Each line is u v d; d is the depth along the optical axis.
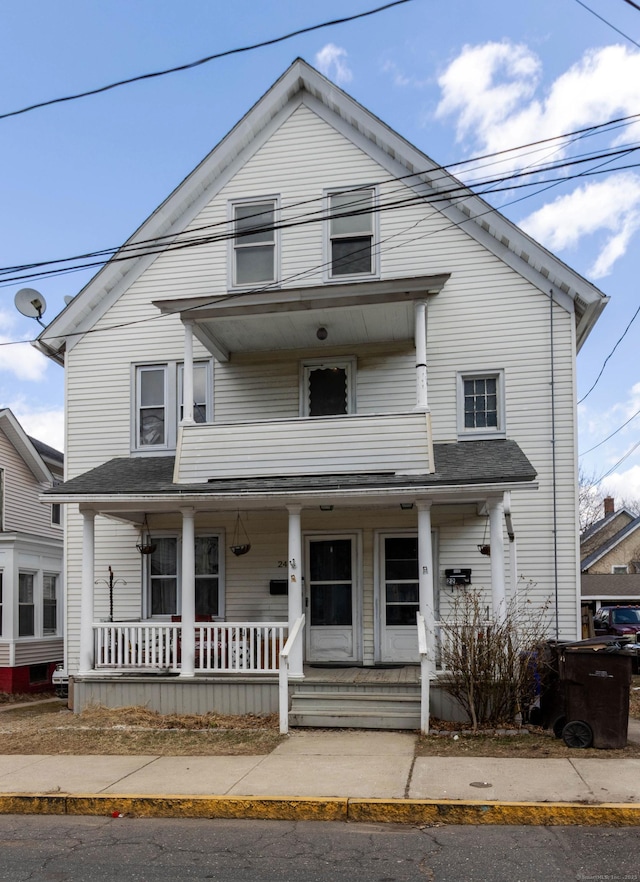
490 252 14.04
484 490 11.05
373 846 6.28
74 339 15.34
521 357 13.79
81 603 13.30
